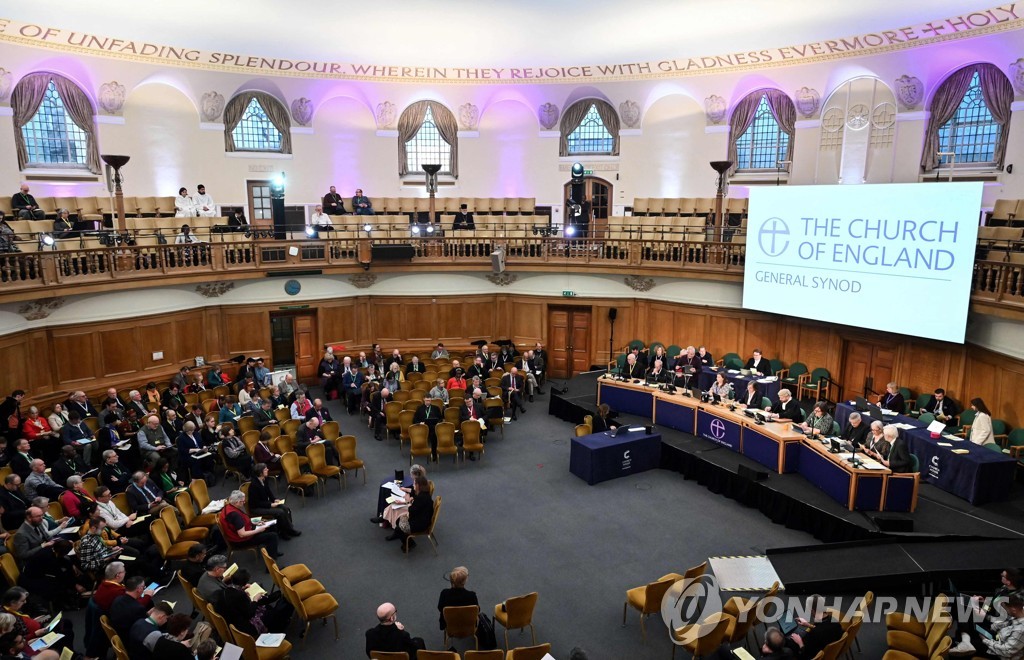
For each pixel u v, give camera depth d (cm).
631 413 1634
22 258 1395
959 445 1183
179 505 1073
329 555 1077
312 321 1978
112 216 1786
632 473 1398
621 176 2433
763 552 1077
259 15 1700
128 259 1599
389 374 1777
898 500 1092
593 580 1005
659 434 1423
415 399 1633
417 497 1060
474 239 2000
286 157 2330
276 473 1306
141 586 787
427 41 1984
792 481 1233
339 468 1320
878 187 1399
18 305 1429
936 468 1188
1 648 669
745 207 2111
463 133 2477
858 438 1241
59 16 1662
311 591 894
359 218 2073
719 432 1420
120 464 1246
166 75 2045
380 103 2383
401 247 1931
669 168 2364
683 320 1902
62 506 1030
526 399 1888
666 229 1997
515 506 1249
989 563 958
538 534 1145
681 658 836
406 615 920
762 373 1648
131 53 1933
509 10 1675
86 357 1575
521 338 2089
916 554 994
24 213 1593
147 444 1295
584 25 1808
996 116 1720
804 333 1697
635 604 869
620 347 2012
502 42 1997
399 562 1056
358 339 2031
